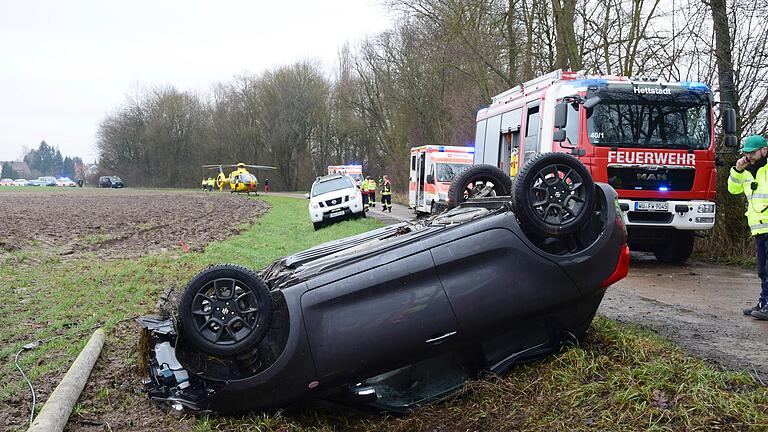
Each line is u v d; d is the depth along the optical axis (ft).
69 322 26.84
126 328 25.62
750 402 13.17
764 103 44.88
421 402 16.97
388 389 17.26
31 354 22.04
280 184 272.10
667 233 40.57
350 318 15.72
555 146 40.88
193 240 63.62
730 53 45.47
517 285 16.26
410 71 153.38
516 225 16.55
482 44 75.72
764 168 24.23
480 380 16.81
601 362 16.24
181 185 300.81
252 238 64.54
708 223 39.17
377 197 168.25
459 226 16.62
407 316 15.78
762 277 23.91
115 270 41.45
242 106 276.00
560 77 42.75
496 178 23.13
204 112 299.79
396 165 170.30
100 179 293.23
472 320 16.06
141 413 16.92
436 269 16.05
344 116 223.51
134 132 308.19
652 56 54.95
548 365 16.81
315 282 16.06
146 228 76.59
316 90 259.19
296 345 15.65
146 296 32.58
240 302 16.02
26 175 533.96
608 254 17.03
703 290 30.99
